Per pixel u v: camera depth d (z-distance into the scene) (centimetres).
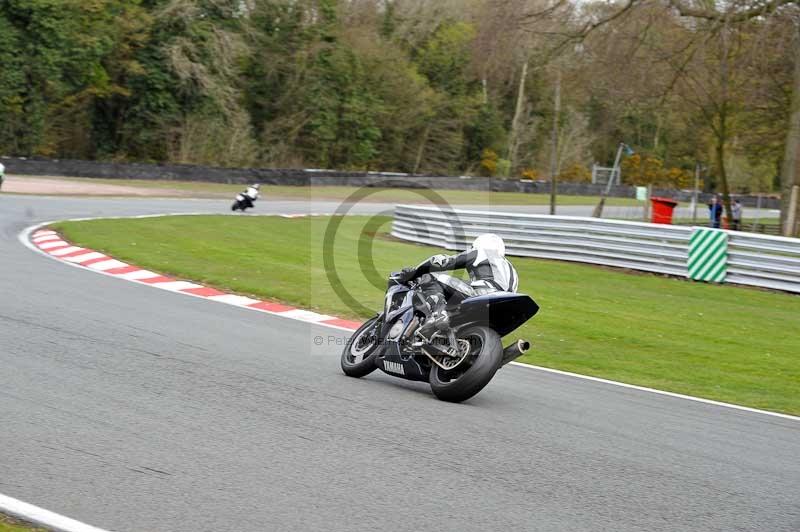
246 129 8356
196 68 7912
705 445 1055
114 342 1359
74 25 7269
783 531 777
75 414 969
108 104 8225
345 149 9150
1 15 6919
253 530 691
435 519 740
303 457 877
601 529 747
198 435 924
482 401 1185
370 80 9344
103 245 2647
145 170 6378
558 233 3416
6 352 1236
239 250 2877
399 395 1179
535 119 10125
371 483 816
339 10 9356
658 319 2202
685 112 5522
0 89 6931
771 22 4103
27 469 795
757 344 1958
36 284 1873
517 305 1144
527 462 917
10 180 5231
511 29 4784
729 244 2948
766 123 5469
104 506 722
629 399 1290
